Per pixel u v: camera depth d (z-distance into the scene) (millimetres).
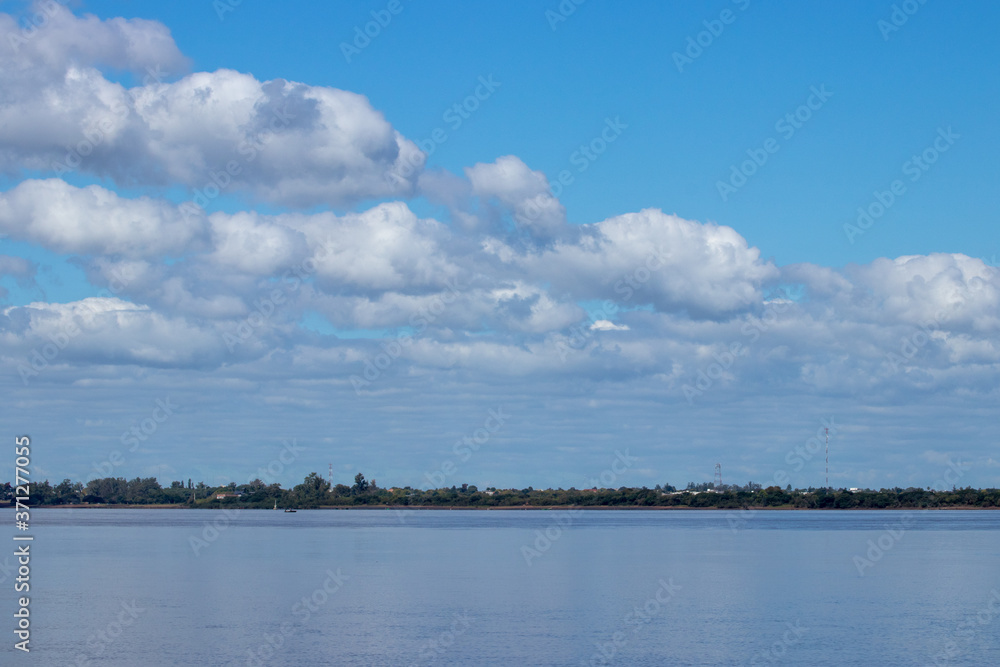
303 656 49594
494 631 57000
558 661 48844
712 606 68000
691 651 51312
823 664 48281
